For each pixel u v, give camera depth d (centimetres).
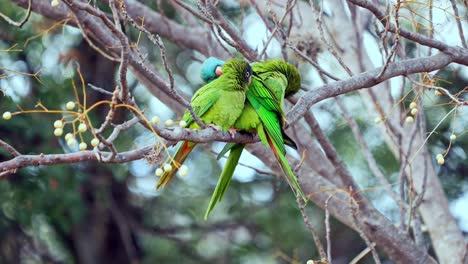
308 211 1806
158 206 1936
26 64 1564
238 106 912
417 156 1322
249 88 935
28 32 1553
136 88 1766
